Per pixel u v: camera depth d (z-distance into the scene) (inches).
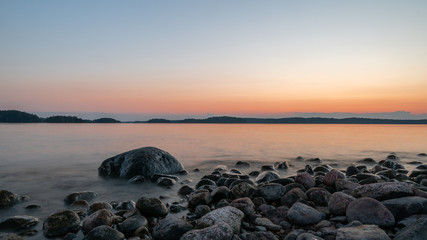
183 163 646.5
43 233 235.3
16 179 462.3
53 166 585.9
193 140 1331.2
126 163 494.3
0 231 237.0
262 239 201.9
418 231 175.9
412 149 970.1
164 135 1770.4
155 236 216.7
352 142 1250.0
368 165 636.7
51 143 1099.3
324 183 350.0
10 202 319.9
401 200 236.7
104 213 243.4
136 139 1368.1
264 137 1594.5
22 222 249.3
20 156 728.3
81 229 241.0
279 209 263.3
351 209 232.1
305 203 278.2
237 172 494.6
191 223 238.7
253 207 270.8
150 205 268.1
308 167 530.0
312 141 1298.0
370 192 260.1
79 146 991.6
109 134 1825.8
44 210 303.1
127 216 256.4
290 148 977.5
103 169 502.6
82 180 458.0
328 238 197.6
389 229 214.8
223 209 240.5
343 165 633.6
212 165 622.5
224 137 1584.6
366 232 187.2
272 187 312.7
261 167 574.2
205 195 303.7
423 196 248.7
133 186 418.3
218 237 189.3
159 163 502.6
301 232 211.9
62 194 370.9
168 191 387.2
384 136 1770.4
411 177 442.6
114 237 208.4
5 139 1289.4
